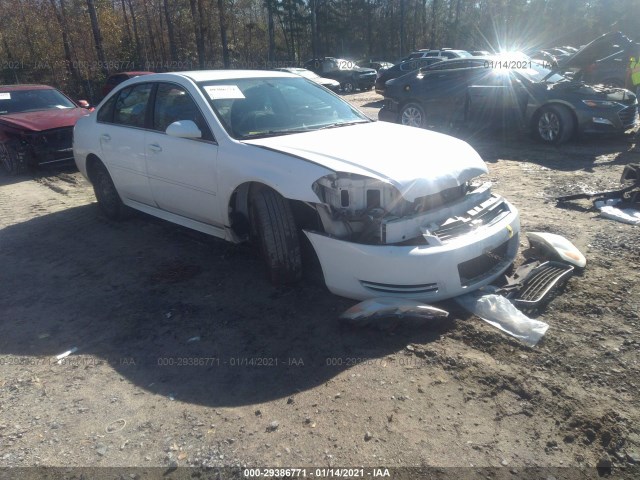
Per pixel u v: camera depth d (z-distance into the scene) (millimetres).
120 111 5262
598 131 8492
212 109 4172
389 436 2408
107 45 27422
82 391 2893
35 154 8547
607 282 3746
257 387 2828
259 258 4562
